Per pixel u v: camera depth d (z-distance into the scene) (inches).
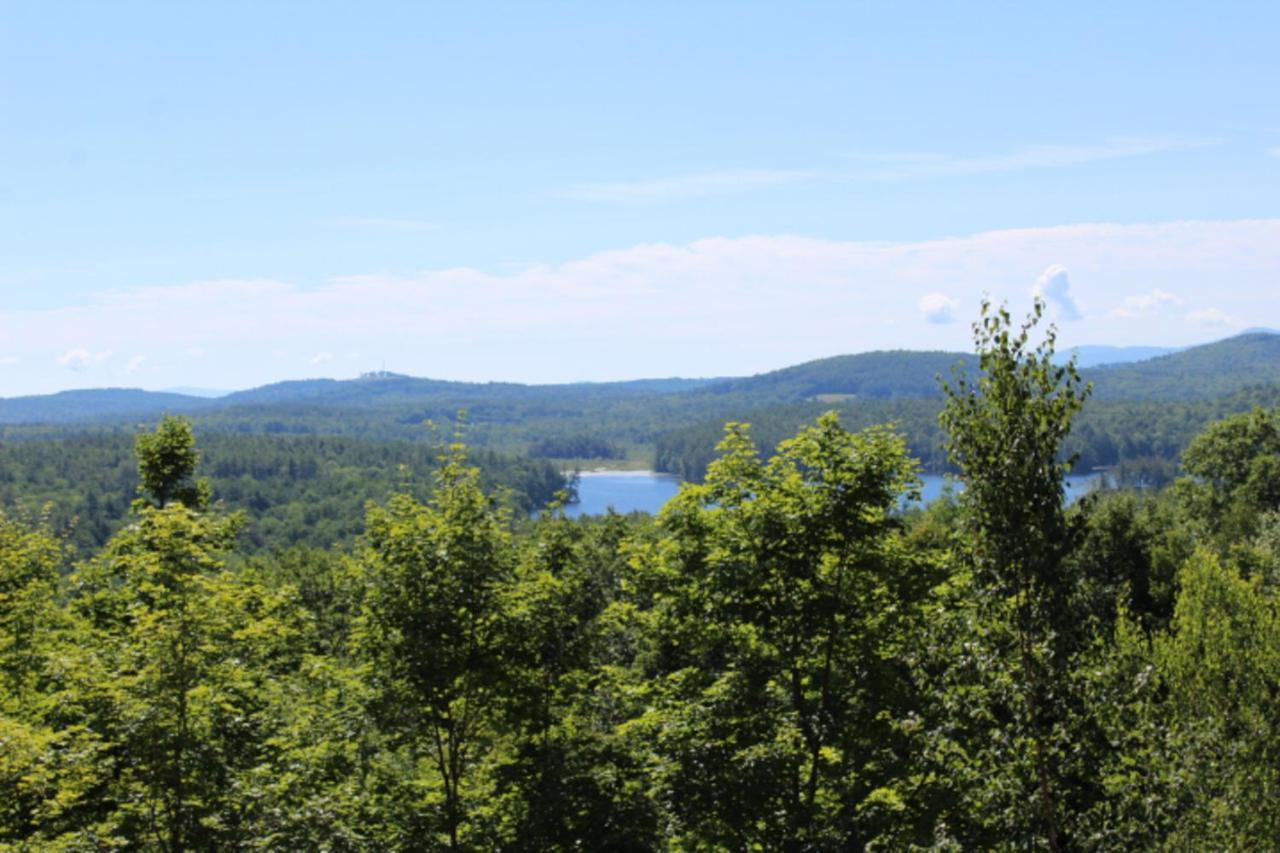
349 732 873.5
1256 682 842.8
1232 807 736.3
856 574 890.1
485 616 823.1
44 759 624.4
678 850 932.0
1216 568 941.2
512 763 901.2
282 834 716.0
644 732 926.4
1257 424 2829.7
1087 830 547.2
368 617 829.8
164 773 692.7
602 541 1998.0
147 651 696.4
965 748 579.5
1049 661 537.0
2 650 928.9
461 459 897.5
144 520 727.1
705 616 894.4
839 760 874.8
